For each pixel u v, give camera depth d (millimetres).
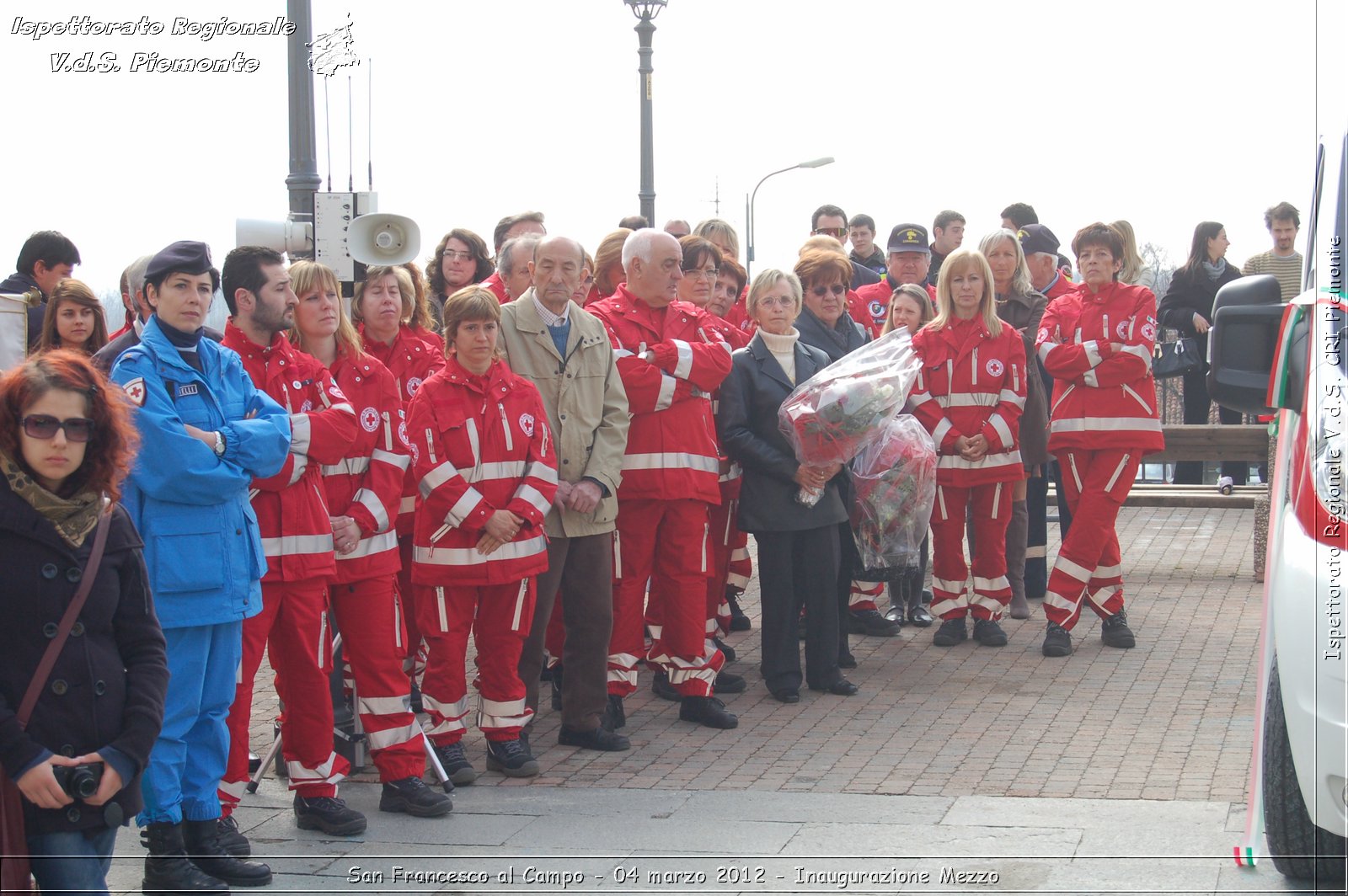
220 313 7367
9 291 8172
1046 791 6332
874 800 6258
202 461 5164
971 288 8977
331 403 5973
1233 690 8031
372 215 7043
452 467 6574
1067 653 8953
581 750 7254
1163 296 13305
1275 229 12961
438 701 6758
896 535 8430
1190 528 13242
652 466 7496
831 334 8594
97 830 4098
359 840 5918
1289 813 5055
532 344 7090
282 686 5984
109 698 4141
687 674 7723
